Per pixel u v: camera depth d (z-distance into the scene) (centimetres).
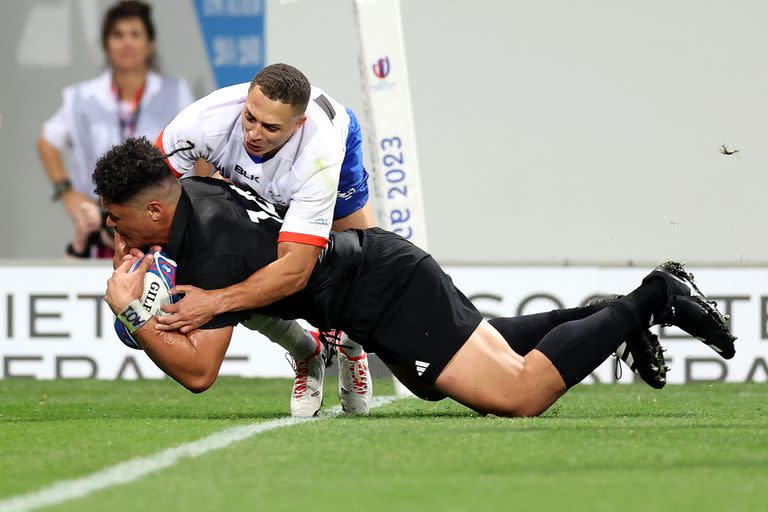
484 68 3344
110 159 1719
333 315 1869
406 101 2814
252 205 1844
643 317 1903
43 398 2667
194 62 3425
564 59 3334
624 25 3325
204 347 1767
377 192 2830
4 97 3431
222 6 3400
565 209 3356
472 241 3372
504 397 1878
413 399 2612
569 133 3347
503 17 3338
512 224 3362
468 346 1877
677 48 3319
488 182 3359
